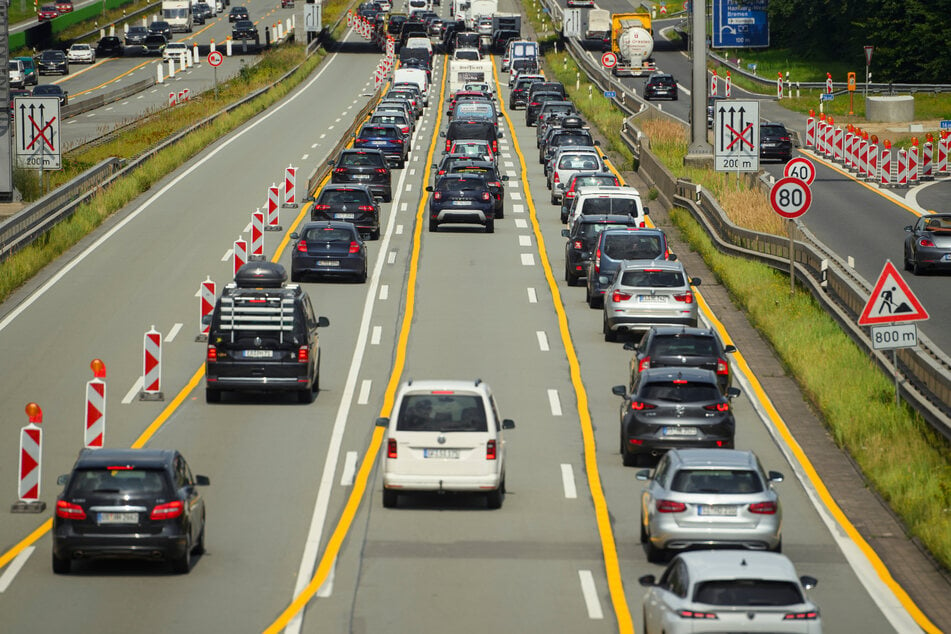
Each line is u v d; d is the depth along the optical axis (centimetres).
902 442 7231
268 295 8344
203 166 19012
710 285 12012
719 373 8044
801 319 10206
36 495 6456
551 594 5275
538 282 12362
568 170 16812
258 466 7144
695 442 7044
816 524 6297
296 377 8306
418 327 10556
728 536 5475
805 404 8425
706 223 14000
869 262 12550
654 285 10000
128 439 7612
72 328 10444
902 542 6044
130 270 12550
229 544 5931
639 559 5734
